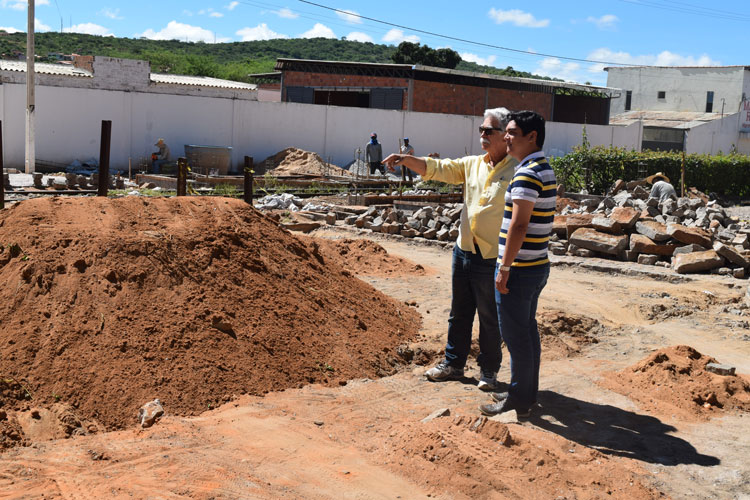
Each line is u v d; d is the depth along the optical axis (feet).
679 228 38.40
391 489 12.13
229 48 388.57
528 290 15.26
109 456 12.60
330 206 55.62
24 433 13.48
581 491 12.42
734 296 31.32
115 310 16.71
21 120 82.64
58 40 303.48
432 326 23.75
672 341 23.77
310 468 12.71
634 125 131.44
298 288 20.75
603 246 39.91
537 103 135.54
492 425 14.10
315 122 100.63
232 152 96.27
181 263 18.63
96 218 19.93
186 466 12.32
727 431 15.66
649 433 15.46
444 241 44.29
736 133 159.33
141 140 90.02
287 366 17.44
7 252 18.03
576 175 78.38
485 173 17.37
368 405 16.39
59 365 15.20
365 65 120.67
